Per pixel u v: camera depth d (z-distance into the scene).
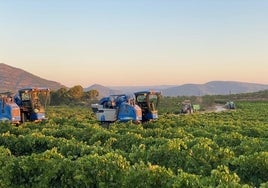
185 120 36.78
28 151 22.16
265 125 34.34
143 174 12.73
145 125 34.28
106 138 23.42
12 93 33.72
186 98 129.38
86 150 18.16
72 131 26.48
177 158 16.05
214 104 119.25
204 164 15.72
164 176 12.70
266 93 147.62
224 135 22.88
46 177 13.87
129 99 34.97
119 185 13.45
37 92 34.28
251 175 14.54
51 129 27.36
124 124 31.09
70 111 63.84
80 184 13.62
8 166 14.40
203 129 28.36
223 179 12.25
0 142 23.06
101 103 36.16
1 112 32.41
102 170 13.68
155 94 37.19
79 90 107.00
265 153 14.58
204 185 12.11
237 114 54.09
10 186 14.27
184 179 11.98
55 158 14.89
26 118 34.00
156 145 20.12
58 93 104.50
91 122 35.56
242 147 18.92
